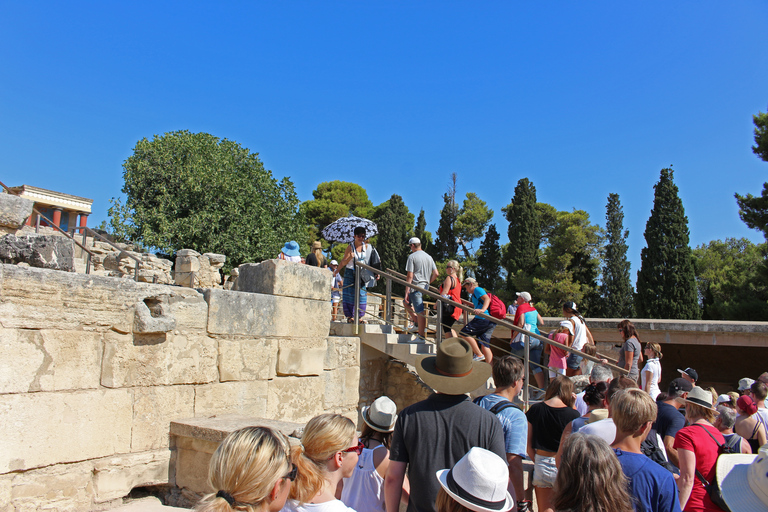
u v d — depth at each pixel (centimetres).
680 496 361
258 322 593
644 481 261
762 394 567
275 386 613
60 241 477
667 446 473
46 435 407
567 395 444
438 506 260
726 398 632
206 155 2606
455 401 311
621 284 3117
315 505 252
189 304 521
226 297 557
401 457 307
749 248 3588
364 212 4566
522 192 3288
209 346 539
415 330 925
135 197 2491
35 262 465
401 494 334
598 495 212
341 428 277
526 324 878
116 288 461
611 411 298
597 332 1284
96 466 437
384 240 3638
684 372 662
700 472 374
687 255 2525
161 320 481
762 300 2131
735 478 259
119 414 457
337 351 748
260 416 589
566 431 397
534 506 555
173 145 2564
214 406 541
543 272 3155
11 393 390
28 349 400
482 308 779
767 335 1169
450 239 3844
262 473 198
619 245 3181
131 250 1716
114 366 455
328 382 726
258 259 2588
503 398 396
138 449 469
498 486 242
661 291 2517
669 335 1234
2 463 382
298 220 2914
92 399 438
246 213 2586
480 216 3775
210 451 466
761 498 237
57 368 417
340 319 1088
